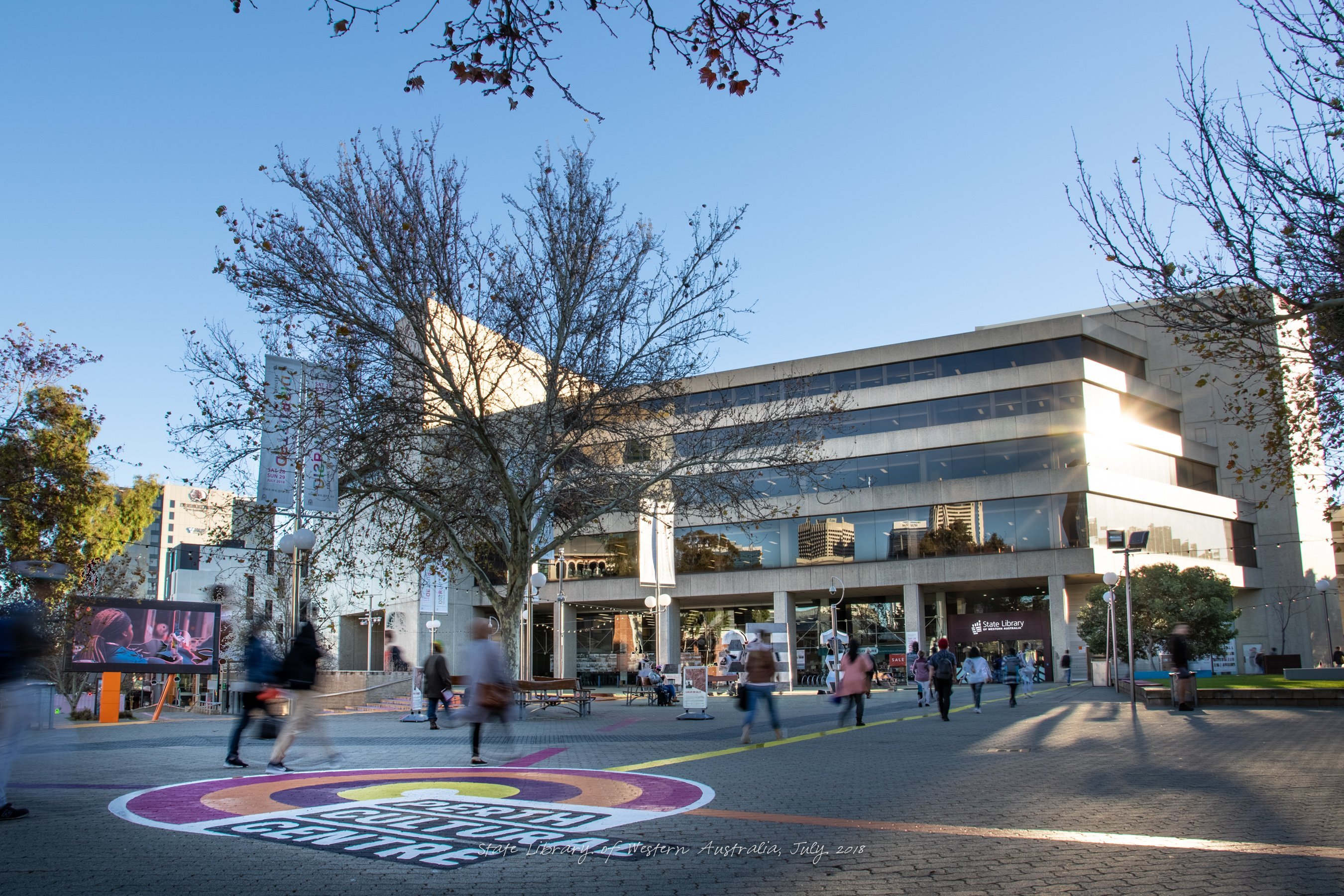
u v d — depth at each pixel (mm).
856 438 53375
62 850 7078
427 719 23047
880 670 50719
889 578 51438
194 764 12844
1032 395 50656
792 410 25328
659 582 29062
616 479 24109
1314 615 60938
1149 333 59469
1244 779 10664
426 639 50031
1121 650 46406
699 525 55781
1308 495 62344
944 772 11648
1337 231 12148
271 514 21953
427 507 22641
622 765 12680
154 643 25188
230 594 25000
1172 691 23531
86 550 38781
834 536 53000
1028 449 49938
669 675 33000
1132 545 24156
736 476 24281
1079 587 51094
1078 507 48469
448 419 22422
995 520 49906
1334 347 14336
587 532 56531
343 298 21562
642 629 59906
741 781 10984
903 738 16828
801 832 7758
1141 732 17047
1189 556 54375
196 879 6207
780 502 54406
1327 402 16797
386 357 21953
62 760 13289
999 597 52438
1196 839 7281
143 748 15086
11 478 29594
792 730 19062
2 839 7500
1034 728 18578
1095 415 50125
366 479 22656
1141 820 8125
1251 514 60031
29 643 8641
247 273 21016
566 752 14617
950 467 51375
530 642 28984
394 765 12703
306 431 21406
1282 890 5742
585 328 23172
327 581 23828
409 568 25828
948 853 6883
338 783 10820
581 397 23391
